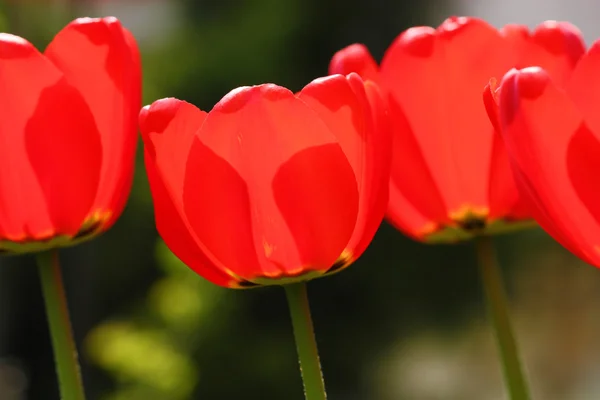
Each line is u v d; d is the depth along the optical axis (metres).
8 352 4.09
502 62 0.62
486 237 0.63
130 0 4.23
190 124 0.59
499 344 0.63
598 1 3.91
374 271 4.27
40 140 0.60
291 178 0.58
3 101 0.60
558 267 4.43
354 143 0.59
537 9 3.99
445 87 0.62
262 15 4.25
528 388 0.63
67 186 0.61
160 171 0.59
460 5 4.32
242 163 0.58
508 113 0.57
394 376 4.24
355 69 0.63
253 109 0.58
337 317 4.28
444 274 4.31
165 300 3.51
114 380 3.68
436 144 0.62
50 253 0.62
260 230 0.59
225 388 3.74
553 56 0.62
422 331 4.30
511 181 0.62
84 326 4.05
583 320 4.36
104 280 4.14
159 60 4.20
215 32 4.27
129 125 0.62
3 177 0.60
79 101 0.60
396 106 0.62
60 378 0.62
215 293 3.60
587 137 0.56
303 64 4.23
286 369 3.86
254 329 3.87
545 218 0.57
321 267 0.59
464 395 4.08
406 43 0.62
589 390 4.08
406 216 0.63
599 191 0.56
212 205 0.59
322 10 4.23
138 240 4.17
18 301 4.09
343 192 0.58
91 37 0.61
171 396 3.38
